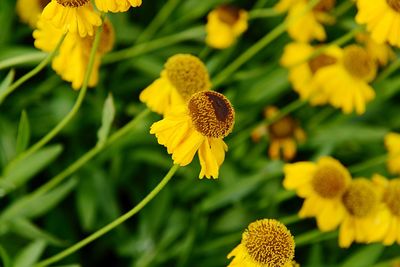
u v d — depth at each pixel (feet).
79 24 1.41
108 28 1.60
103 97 1.98
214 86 1.86
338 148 2.11
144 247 1.91
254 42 2.19
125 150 1.95
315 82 1.96
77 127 1.95
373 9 1.70
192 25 2.12
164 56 2.06
